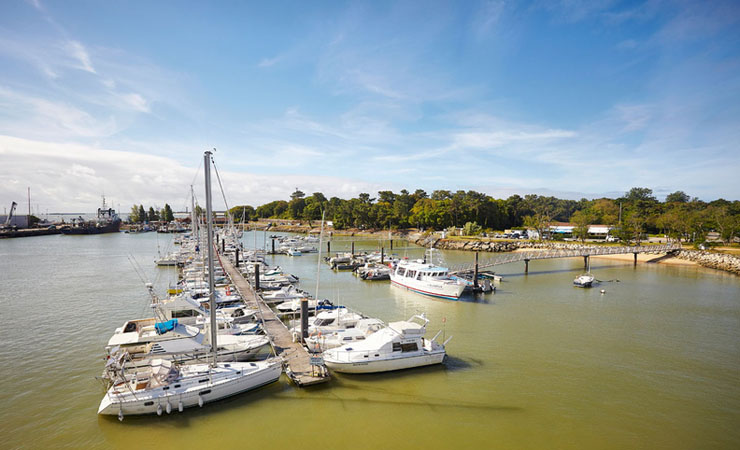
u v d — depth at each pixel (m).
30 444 19.59
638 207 143.88
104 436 20.36
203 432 20.92
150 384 22.47
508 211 175.12
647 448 20.27
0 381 26.11
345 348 28.50
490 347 34.06
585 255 82.06
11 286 56.81
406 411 23.48
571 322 41.84
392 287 61.97
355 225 195.88
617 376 28.45
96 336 34.78
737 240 107.75
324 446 20.08
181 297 34.41
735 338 36.62
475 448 20.11
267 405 23.72
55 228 182.50
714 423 22.56
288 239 137.12
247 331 34.72
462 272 65.50
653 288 60.88
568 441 20.80
